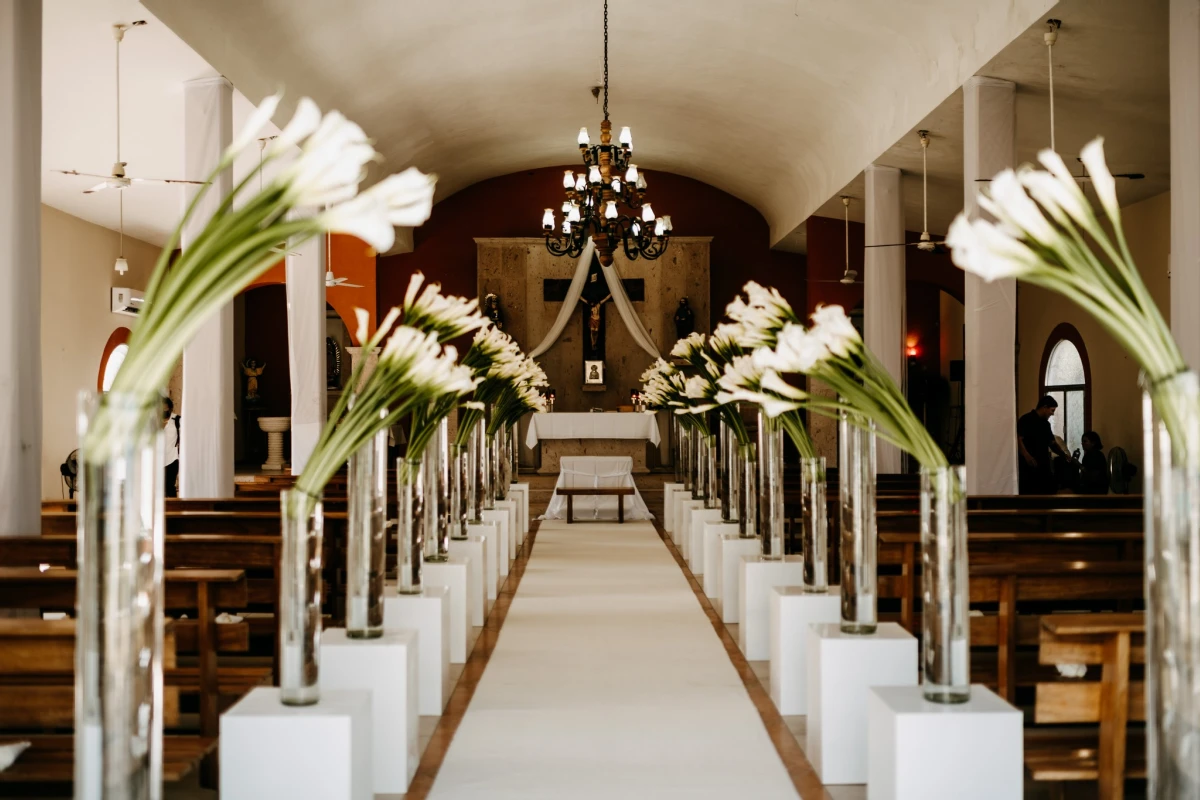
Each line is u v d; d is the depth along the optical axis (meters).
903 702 3.13
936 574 3.13
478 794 3.77
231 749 3.02
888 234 12.08
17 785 3.09
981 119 8.83
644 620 6.91
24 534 5.18
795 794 3.76
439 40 11.28
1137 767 3.02
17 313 5.18
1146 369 1.96
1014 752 3.02
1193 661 2.00
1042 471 11.90
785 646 4.75
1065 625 2.93
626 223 10.31
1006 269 1.81
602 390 17.53
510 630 6.61
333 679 3.77
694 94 13.70
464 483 7.07
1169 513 2.01
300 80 10.23
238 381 20.94
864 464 3.94
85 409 2.06
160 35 7.76
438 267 18.00
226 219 1.79
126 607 2.04
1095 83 8.98
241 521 5.79
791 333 2.88
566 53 12.41
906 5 9.31
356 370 3.15
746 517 6.81
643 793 3.77
